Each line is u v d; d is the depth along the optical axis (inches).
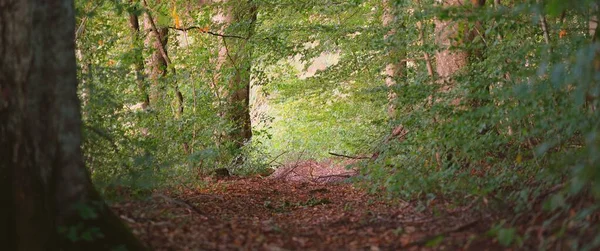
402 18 487.5
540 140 380.5
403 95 408.8
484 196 308.2
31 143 215.3
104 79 372.2
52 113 217.8
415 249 246.4
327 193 517.7
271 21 684.1
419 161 406.9
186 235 264.1
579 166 198.2
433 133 380.8
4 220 216.4
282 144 973.8
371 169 436.5
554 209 236.4
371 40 517.7
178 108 575.5
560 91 289.1
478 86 366.0
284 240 274.1
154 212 305.7
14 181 216.4
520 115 297.9
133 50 453.1
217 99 611.8
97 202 225.5
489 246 232.1
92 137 321.7
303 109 893.2
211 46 604.4
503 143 360.8
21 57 214.7
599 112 246.1
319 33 622.2
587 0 249.1
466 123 348.2
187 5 602.5
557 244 210.2
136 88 484.4
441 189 355.3
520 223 258.2
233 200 455.8
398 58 541.6
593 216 219.5
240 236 273.7
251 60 625.6
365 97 673.6
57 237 216.8
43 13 216.8
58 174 218.5
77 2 397.7
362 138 677.3
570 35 381.4
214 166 610.9
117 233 228.4
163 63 596.7
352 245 262.8
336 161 758.5
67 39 222.5
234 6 619.2
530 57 350.0
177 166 486.0
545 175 287.1
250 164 680.4
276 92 847.7
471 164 376.2
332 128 869.2
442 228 279.0
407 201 371.2
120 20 523.8
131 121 430.6
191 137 546.9
